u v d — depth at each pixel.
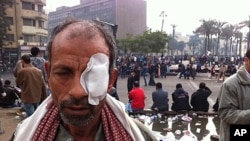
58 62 0.87
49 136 1.03
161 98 10.16
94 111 0.89
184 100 10.16
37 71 5.79
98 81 0.86
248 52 2.69
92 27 0.91
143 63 28.70
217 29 60.81
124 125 1.09
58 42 0.88
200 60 38.25
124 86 19.89
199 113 10.09
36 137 1.04
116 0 76.31
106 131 1.05
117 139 1.05
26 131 1.08
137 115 9.87
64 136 1.02
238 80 2.72
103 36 0.93
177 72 29.62
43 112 1.08
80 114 0.87
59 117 1.04
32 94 5.70
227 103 2.72
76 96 0.85
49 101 1.08
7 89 9.63
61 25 0.93
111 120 1.07
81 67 0.86
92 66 0.86
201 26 60.81
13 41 37.91
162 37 40.59
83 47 0.87
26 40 40.00
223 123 2.84
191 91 18.02
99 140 1.05
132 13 79.50
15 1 35.56
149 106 12.52
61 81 0.87
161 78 26.38
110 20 76.50
